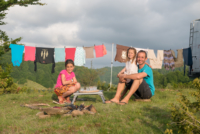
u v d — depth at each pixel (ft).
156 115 11.12
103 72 210.59
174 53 30.96
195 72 42.50
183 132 6.86
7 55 237.25
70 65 16.44
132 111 11.75
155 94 21.56
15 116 11.06
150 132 8.02
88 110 11.37
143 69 15.44
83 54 28.45
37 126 8.87
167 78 331.77
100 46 28.66
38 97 20.22
